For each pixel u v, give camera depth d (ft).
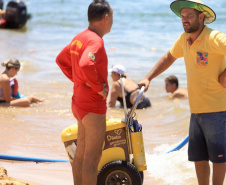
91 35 36.55
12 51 146.72
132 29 194.70
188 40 40.88
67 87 101.14
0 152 56.08
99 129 37.27
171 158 54.39
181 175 49.80
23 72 115.44
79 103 37.22
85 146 38.09
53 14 250.37
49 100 88.38
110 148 40.68
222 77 39.22
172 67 124.26
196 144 41.70
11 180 39.86
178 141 64.13
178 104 85.97
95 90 35.45
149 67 123.75
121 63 128.67
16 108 81.00
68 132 41.14
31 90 96.32
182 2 39.32
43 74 113.70
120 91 83.71
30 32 199.21
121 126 40.75
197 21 39.45
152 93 98.48
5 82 81.30
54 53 145.38
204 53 39.47
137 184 39.73
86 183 37.50
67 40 175.22
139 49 151.12
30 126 69.67
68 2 297.94
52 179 47.14
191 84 40.83
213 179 40.93
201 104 40.47
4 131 66.08
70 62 39.42
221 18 204.95
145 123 74.38
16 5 205.87
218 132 39.93
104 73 36.63
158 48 152.97
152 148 61.00
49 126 70.28
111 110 82.28
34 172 49.55
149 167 52.26
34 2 299.17
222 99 40.09
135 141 40.45
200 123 40.96
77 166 39.37
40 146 60.34
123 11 244.42
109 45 158.61
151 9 249.14
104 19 37.52
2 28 207.41
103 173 39.88
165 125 73.05
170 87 94.12
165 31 188.75
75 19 234.99
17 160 53.42
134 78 110.52
